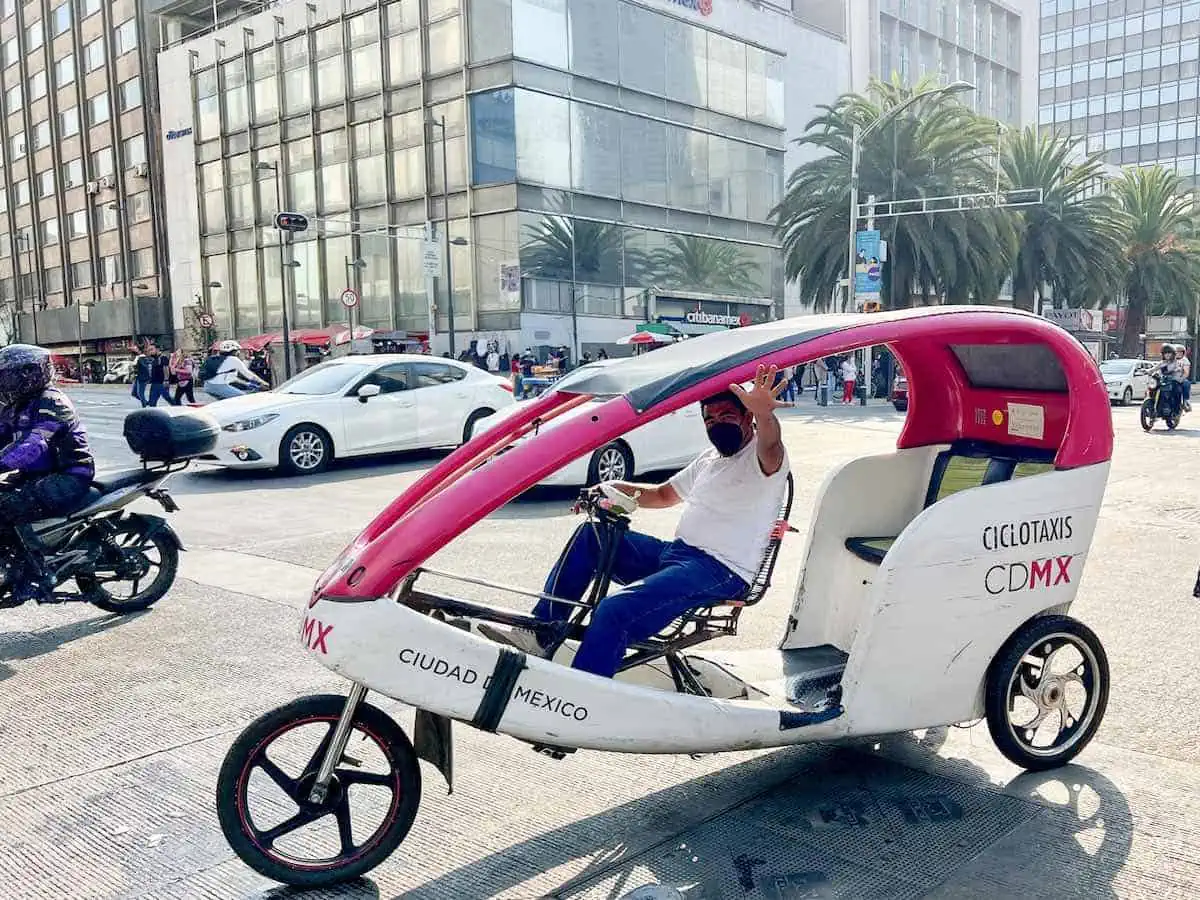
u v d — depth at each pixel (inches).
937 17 2463.1
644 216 1496.1
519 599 241.3
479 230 1379.2
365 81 1508.4
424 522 112.0
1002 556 137.0
